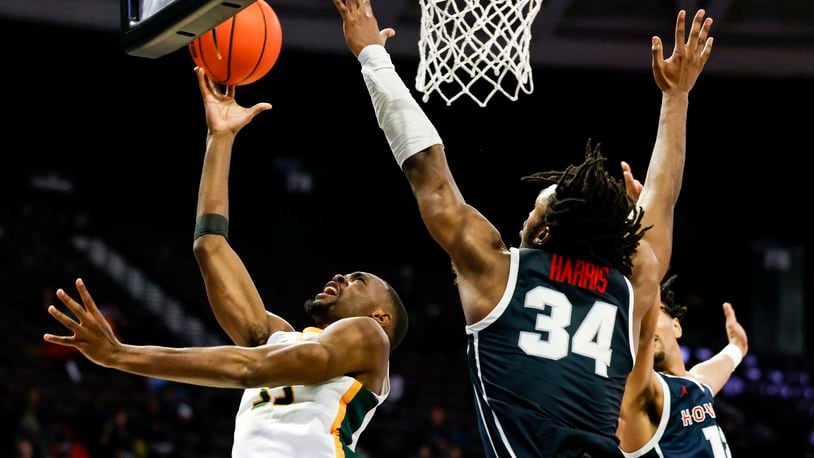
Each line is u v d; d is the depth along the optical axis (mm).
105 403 10555
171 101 17797
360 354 2664
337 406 2674
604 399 2240
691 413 3184
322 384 2686
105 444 9438
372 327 2719
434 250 19891
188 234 18688
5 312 12422
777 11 13016
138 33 2854
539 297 2250
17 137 17641
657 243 2531
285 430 2654
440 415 11805
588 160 2312
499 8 2861
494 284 2252
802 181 18047
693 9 12797
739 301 18938
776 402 14984
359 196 19859
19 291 13391
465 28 2834
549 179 2592
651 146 17312
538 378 2195
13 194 17562
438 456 11023
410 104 2404
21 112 17406
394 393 13133
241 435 2717
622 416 3104
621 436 3146
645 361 2768
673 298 3623
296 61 15820
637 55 13352
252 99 17375
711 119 17000
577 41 13195
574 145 17438
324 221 19703
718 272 18953
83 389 10867
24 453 8758
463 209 2307
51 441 9242
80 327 2295
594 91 16047
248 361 2438
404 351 15469
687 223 18906
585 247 2307
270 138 18703
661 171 2643
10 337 11625
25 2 12281
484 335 2250
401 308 3033
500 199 18156
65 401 10438
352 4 2561
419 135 2361
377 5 12367
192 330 15391
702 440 3154
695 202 18766
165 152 18656
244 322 2930
